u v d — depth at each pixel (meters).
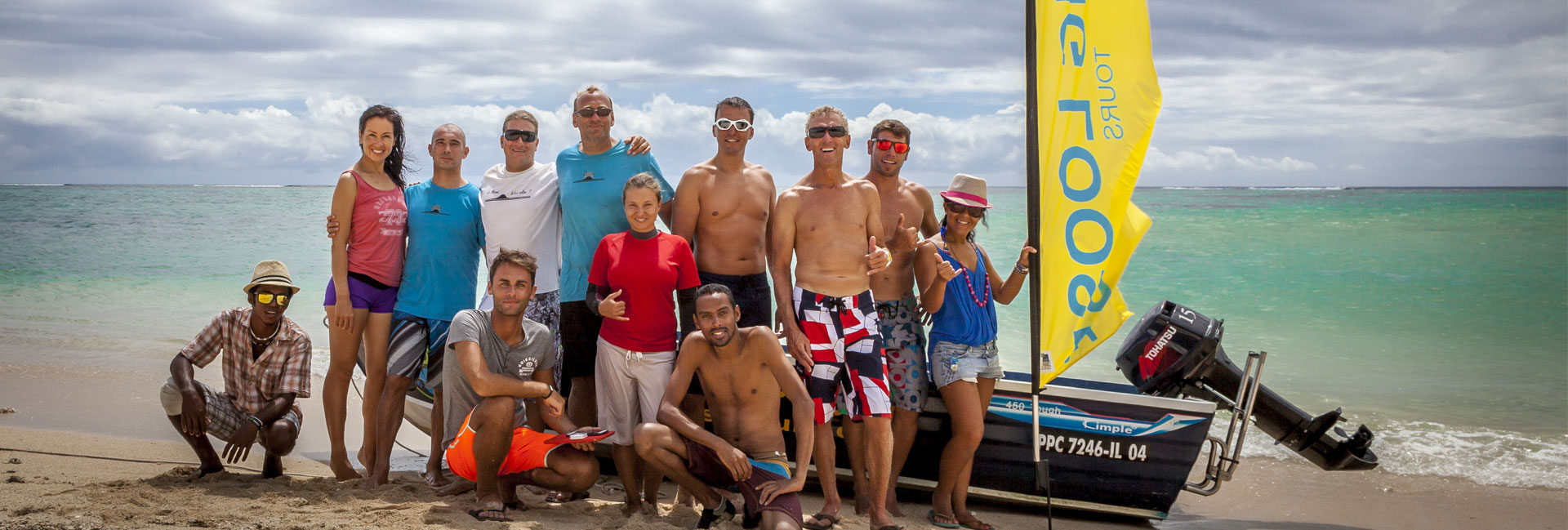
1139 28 4.28
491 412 4.12
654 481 4.65
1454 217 30.86
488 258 5.05
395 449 6.50
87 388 7.73
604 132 4.99
